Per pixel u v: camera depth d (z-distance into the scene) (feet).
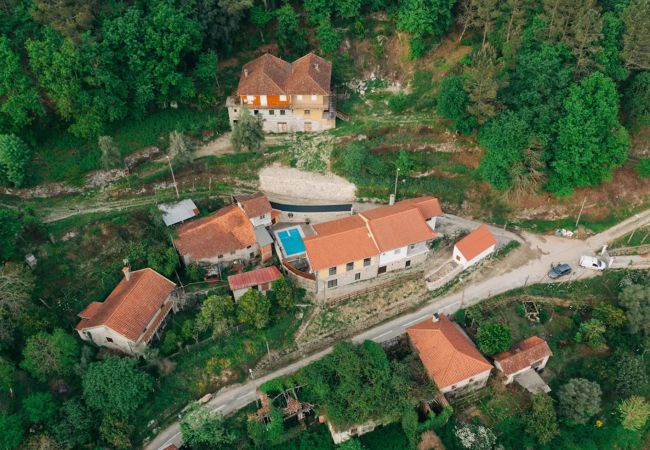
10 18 244.83
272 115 277.64
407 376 208.33
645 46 257.14
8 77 231.30
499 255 254.06
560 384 223.30
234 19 279.08
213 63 273.75
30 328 201.26
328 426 206.59
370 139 274.57
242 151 269.03
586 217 271.28
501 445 204.13
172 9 256.32
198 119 278.05
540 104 252.21
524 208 269.03
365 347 215.92
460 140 272.51
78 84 240.53
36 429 188.65
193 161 263.29
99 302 219.20
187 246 233.96
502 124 247.70
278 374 215.92
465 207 268.41
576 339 231.09
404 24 287.07
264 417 200.95
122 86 255.09
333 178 264.52
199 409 195.62
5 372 190.70
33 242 223.10
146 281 218.79
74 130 249.75
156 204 247.70
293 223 258.57
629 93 274.16
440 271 245.86
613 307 236.43
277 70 277.23
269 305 219.20
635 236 266.98
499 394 215.31
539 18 265.95
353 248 230.68
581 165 254.47
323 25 291.17
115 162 248.11
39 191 242.99
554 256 256.52
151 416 203.00
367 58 300.40
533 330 233.96
